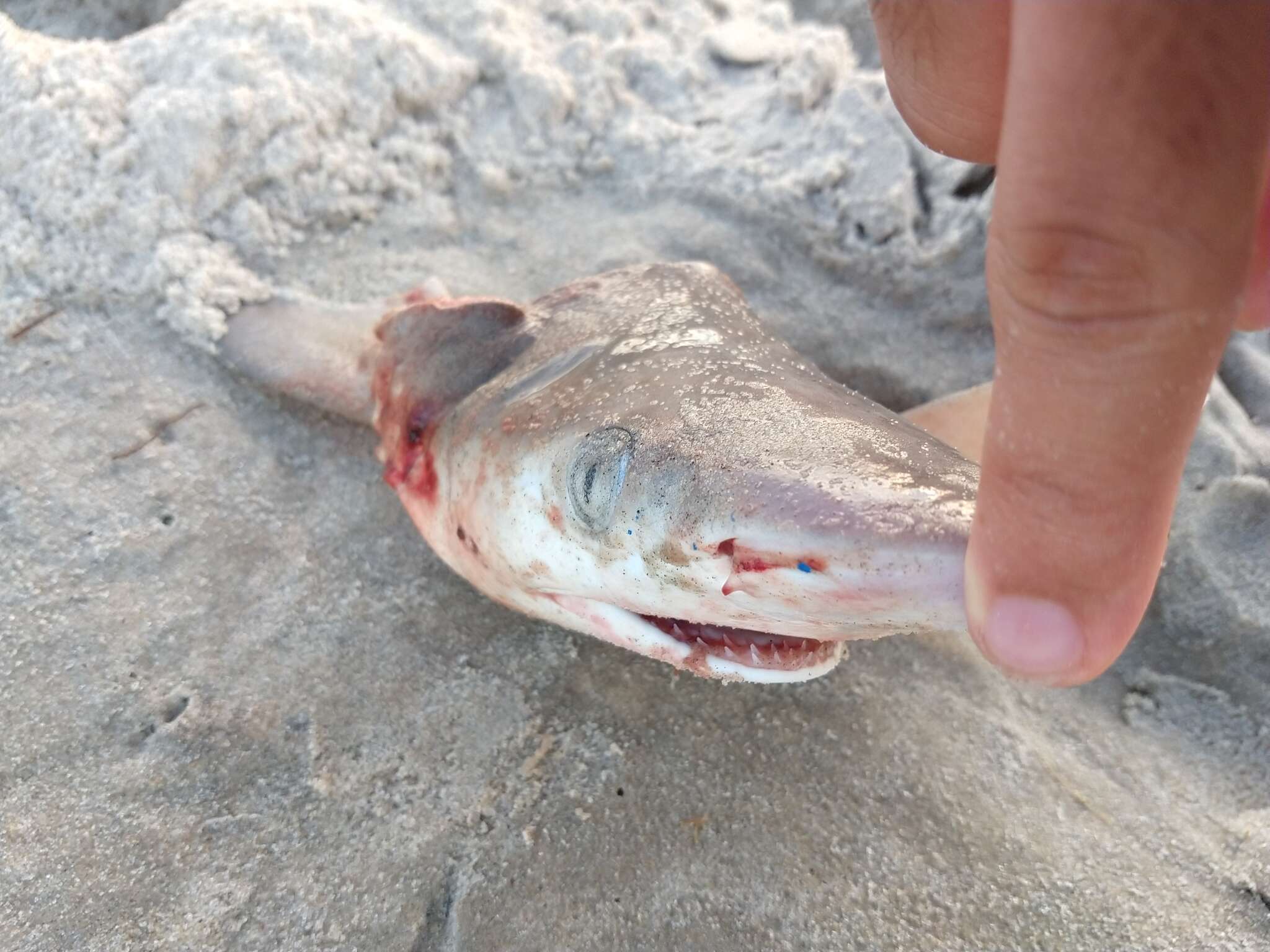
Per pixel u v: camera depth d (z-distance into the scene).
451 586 0.22
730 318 0.19
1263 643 0.22
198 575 0.22
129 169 0.27
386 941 0.17
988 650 0.09
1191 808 0.20
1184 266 0.07
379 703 0.20
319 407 0.25
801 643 0.16
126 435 0.24
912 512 0.11
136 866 0.17
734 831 0.18
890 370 0.30
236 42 0.30
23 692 0.20
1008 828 0.19
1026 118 0.07
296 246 0.30
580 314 0.20
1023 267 0.08
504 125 0.34
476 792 0.19
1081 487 0.08
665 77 0.36
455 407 0.20
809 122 0.34
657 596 0.15
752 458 0.13
